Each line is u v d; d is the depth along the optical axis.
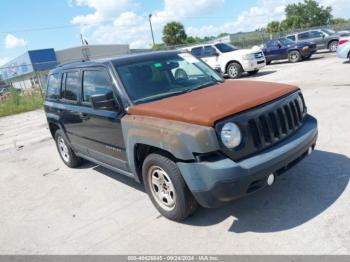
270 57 22.06
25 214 5.07
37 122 13.53
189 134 3.40
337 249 3.15
